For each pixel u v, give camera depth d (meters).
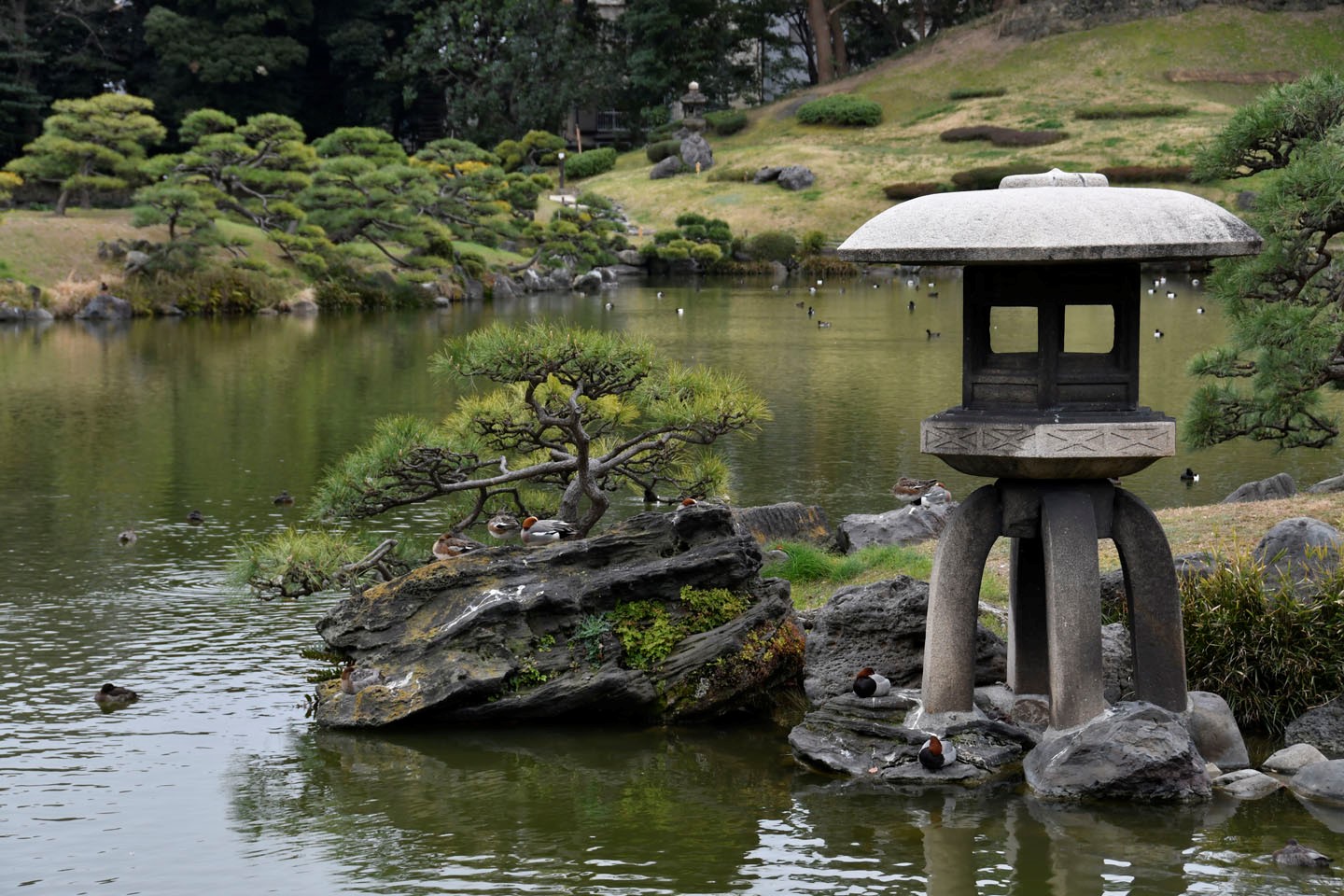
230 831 9.82
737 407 15.21
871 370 37.84
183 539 19.36
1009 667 11.68
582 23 108.94
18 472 24.22
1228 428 18.45
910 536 17.34
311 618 15.63
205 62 91.75
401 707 11.92
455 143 74.50
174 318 54.47
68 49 93.44
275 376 37.25
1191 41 99.50
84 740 11.72
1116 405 10.38
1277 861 9.02
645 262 79.44
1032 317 52.81
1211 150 17.48
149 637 14.81
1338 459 24.36
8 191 60.41
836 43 112.19
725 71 107.75
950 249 9.72
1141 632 10.70
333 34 99.19
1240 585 11.70
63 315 53.12
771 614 12.59
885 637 12.39
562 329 14.41
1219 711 10.91
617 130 109.44
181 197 54.56
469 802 10.36
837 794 10.43
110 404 32.31
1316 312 16.28
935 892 8.71
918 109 99.56
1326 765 10.27
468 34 100.88
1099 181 10.55
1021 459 10.10
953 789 10.48
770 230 83.62
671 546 12.96
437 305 60.28
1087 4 104.56
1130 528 10.61
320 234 59.62
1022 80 99.81
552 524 13.99
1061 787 10.23
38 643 14.57
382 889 8.86
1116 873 8.93
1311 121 16.75
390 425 14.92
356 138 70.31
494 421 15.19
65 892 8.84
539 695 11.95
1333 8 100.44
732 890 8.79
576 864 9.20
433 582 12.72
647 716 12.20
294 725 12.13
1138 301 10.30
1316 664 11.43
